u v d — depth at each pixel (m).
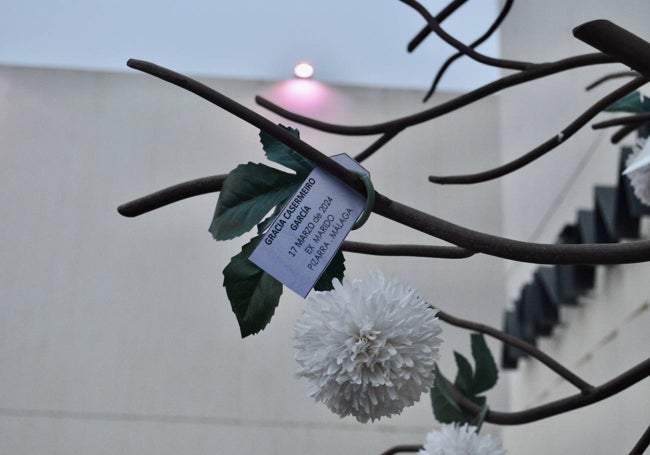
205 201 4.66
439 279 4.54
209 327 4.46
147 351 4.42
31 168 4.65
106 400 4.35
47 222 4.58
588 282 2.72
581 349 2.88
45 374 4.37
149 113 4.77
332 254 0.53
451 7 1.06
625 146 2.18
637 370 0.75
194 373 4.40
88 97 4.78
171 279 4.52
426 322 0.60
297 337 0.61
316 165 0.54
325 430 4.34
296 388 4.39
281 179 0.54
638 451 0.79
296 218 0.54
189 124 4.75
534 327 3.21
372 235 4.56
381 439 4.32
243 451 4.30
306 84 4.80
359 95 4.83
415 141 4.79
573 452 2.89
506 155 4.56
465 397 0.88
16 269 4.50
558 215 3.31
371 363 0.58
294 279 0.53
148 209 0.54
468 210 4.68
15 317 4.43
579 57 0.85
